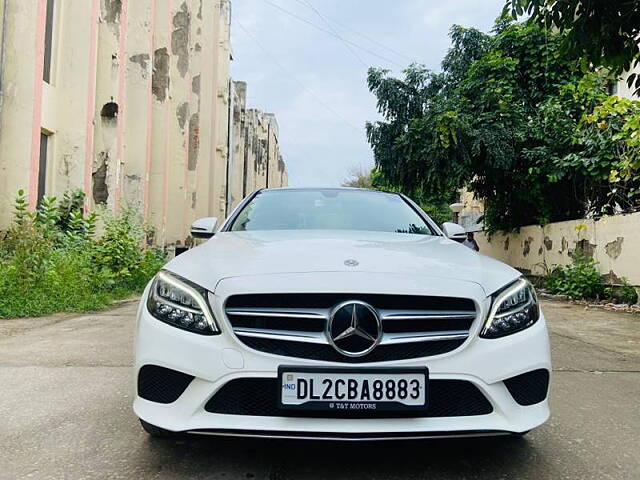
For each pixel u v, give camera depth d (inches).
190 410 85.8
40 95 354.0
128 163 544.1
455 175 534.3
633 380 159.8
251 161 1537.9
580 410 129.6
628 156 341.4
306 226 141.9
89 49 413.7
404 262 99.9
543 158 466.6
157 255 515.5
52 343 196.1
